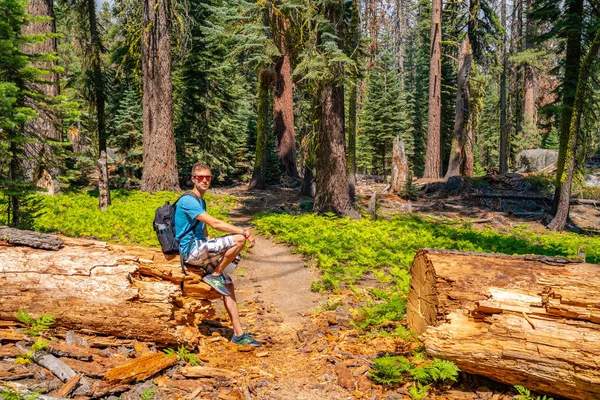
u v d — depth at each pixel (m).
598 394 3.58
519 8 37.38
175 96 27.02
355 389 4.27
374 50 29.19
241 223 15.38
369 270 9.14
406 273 8.08
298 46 15.12
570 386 3.69
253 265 9.91
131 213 13.34
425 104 49.41
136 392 3.92
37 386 3.58
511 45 40.72
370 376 4.46
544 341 3.83
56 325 4.35
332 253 10.12
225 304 5.26
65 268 4.45
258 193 24.97
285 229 12.88
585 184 24.38
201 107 28.55
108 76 24.92
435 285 4.75
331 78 14.33
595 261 11.12
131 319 4.49
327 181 15.23
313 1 13.65
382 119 40.84
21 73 8.82
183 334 4.75
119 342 4.54
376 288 7.97
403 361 4.40
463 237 13.65
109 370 3.96
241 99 33.53
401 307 5.98
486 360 4.00
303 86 15.17
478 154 58.59
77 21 23.67
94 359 4.14
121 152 27.69
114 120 26.47
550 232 17.89
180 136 27.72
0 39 8.08
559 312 3.93
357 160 46.06
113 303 4.43
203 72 28.33
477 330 4.16
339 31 14.90
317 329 6.08
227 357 4.95
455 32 32.94
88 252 4.66
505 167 37.78
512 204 22.36
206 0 27.06
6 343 4.04
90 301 4.41
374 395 4.15
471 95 32.66
